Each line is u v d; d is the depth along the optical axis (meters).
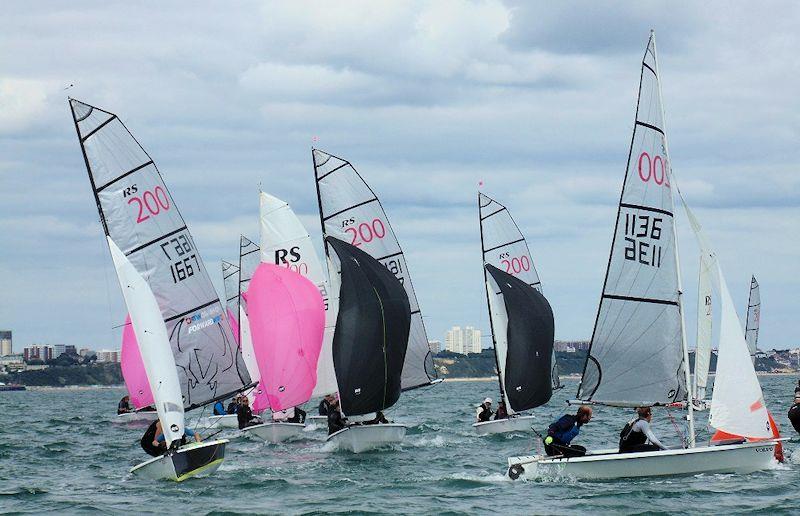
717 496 26.67
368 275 42.56
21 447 46.28
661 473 29.34
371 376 41.78
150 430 33.06
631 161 31.02
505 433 49.97
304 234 49.78
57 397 179.88
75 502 28.14
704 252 31.02
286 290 46.69
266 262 47.44
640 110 30.95
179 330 40.31
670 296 30.86
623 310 31.17
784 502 25.72
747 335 84.88
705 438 42.38
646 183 31.03
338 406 42.38
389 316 42.31
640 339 31.08
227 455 40.22
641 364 31.05
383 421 42.41
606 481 29.30
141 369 65.81
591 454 29.89
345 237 49.53
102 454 42.69
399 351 42.59
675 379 30.70
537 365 50.94
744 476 29.52
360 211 49.88
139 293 33.25
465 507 26.31
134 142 39.28
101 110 38.59
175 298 40.22
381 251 50.53
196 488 30.59
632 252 31.09
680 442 40.91
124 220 39.06
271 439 46.03
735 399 29.64
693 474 29.58
